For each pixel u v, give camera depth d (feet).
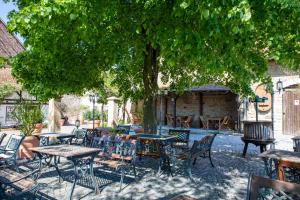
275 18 12.59
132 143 17.88
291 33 13.70
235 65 14.40
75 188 16.06
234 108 57.16
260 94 46.52
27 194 14.43
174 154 19.92
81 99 78.23
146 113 23.47
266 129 24.49
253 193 7.46
